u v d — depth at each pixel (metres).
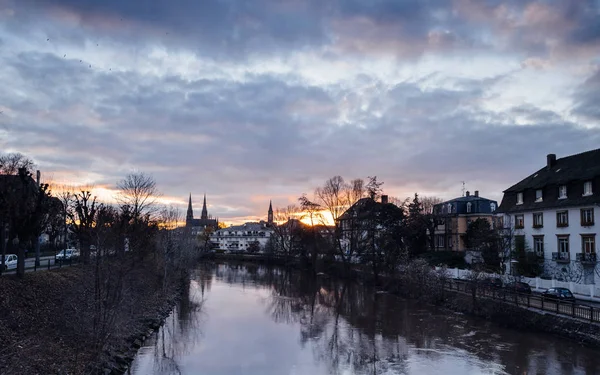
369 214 70.25
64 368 20.80
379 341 31.81
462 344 29.89
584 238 45.34
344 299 54.03
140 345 30.45
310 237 90.62
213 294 59.12
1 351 19.28
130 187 60.09
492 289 39.81
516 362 25.47
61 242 74.81
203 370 26.19
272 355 29.30
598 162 47.41
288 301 52.94
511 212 55.84
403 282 56.25
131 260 31.86
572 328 29.19
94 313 25.08
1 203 29.69
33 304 26.75
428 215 79.69
